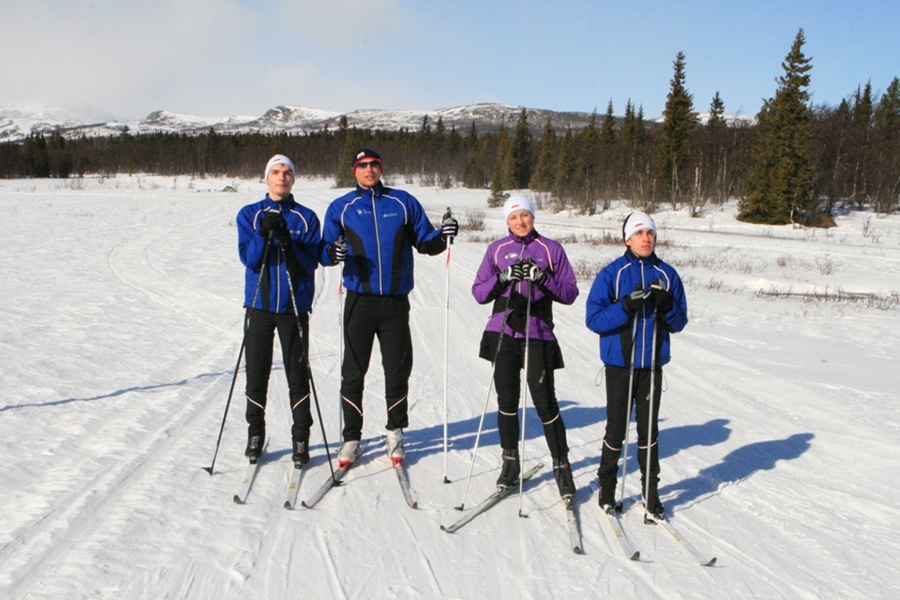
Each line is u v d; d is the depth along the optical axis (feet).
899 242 100.78
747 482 16.67
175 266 48.96
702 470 17.35
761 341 35.65
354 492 14.38
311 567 11.18
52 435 16.03
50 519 11.91
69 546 11.08
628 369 13.61
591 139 221.25
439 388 23.62
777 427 21.21
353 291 15.23
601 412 21.95
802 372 28.73
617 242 89.76
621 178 178.91
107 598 9.77
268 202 15.26
